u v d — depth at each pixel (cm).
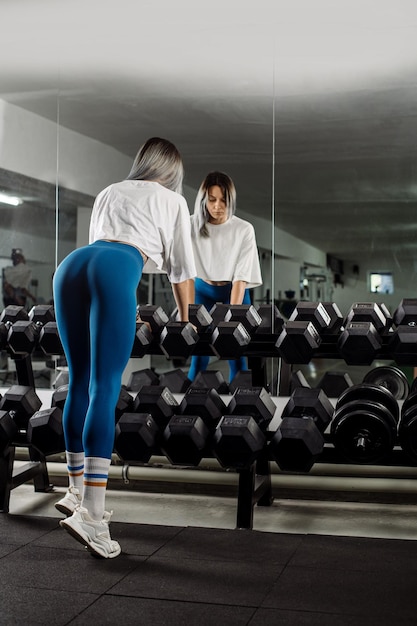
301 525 287
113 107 406
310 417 275
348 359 270
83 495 226
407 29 377
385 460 266
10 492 318
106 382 227
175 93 399
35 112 417
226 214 391
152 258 252
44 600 193
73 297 234
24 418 293
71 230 413
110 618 181
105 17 376
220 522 291
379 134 379
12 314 316
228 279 391
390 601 193
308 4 358
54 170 415
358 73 382
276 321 386
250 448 258
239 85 393
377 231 377
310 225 384
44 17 378
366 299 378
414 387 328
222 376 376
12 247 419
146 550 238
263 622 179
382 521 293
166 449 268
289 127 388
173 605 190
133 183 256
